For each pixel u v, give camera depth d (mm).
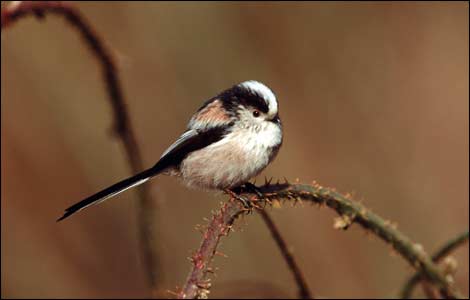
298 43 14117
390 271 13367
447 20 14508
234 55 13766
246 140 8375
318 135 14078
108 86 7730
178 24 13680
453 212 13961
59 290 13156
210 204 13531
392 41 14484
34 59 13203
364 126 14117
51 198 13258
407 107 14328
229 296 8422
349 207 6719
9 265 13016
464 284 10656
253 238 13305
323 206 6719
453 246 7152
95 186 13344
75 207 7496
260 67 13906
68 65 13203
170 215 13297
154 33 13633
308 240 13492
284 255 7207
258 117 8422
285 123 14023
